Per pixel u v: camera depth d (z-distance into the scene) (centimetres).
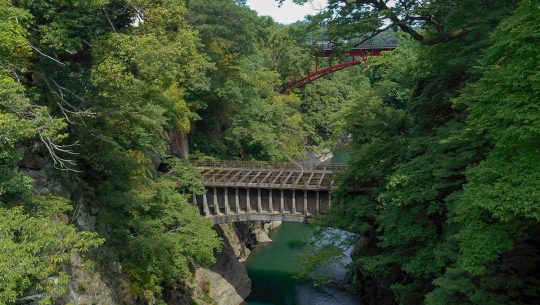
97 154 2111
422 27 1856
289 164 3766
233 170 3594
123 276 2145
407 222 1703
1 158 1269
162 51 1662
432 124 2159
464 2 1612
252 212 3123
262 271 3816
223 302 3038
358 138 2808
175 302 2623
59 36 1584
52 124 1401
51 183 1872
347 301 3183
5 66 1455
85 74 1952
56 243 1227
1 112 1281
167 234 2408
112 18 1808
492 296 1168
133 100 2098
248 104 4681
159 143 2653
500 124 1049
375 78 5172
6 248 1021
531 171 982
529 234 1273
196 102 3944
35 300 1257
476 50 1728
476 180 1090
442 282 1248
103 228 2172
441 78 2036
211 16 3991
